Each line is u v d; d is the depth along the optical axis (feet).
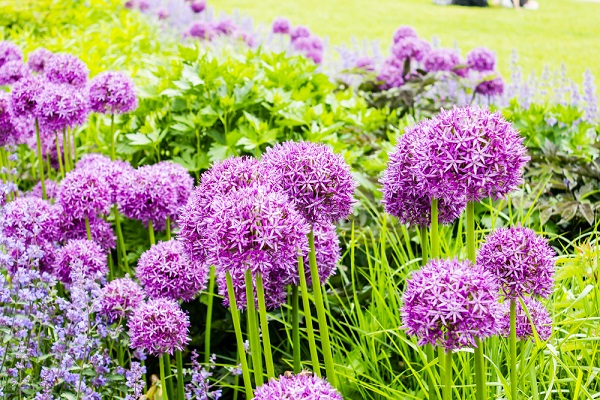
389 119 20.71
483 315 7.54
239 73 17.90
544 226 15.89
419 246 15.40
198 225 9.41
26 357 10.77
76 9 36.65
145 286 12.04
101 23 35.68
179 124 16.69
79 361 11.42
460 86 23.12
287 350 13.43
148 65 23.30
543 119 19.47
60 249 12.78
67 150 16.80
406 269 13.07
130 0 37.40
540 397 10.28
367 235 14.94
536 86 25.25
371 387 10.75
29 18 34.71
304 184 8.89
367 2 73.10
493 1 72.13
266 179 9.16
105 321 12.21
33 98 14.83
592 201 16.51
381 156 17.33
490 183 8.43
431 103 23.26
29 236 12.39
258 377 9.34
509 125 8.47
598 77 38.09
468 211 9.01
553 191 17.26
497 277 8.79
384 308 12.56
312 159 8.93
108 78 15.74
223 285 10.86
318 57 27.40
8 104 15.02
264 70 19.45
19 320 10.94
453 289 7.55
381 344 12.62
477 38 54.08
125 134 17.99
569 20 61.11
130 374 10.90
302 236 8.38
